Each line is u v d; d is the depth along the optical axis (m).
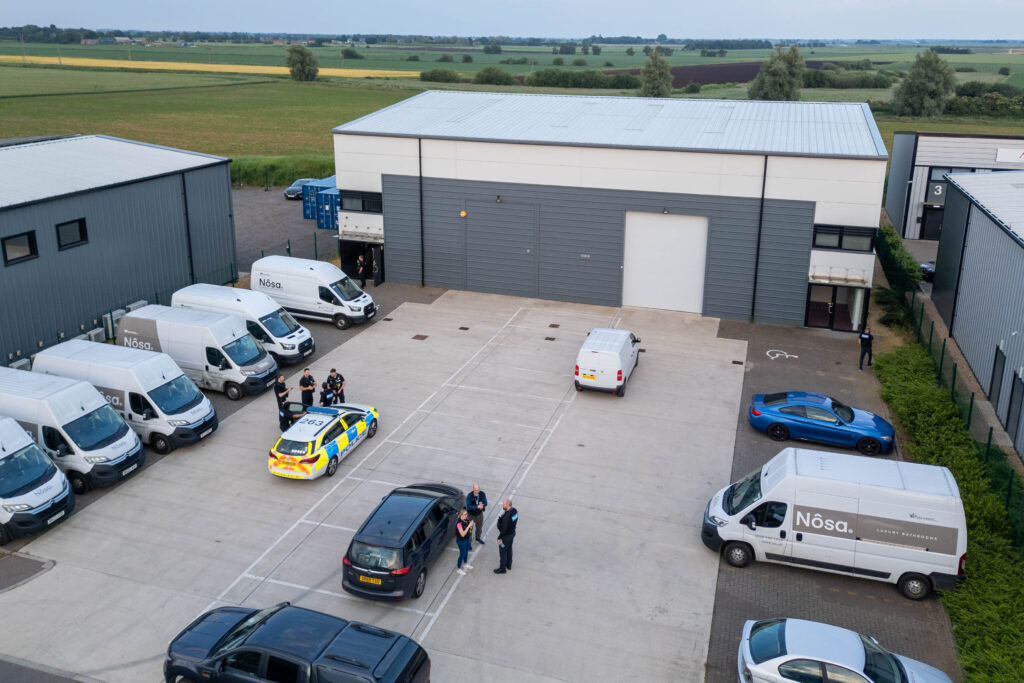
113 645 16.08
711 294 35.16
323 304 33.72
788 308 34.34
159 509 20.95
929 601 17.61
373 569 16.73
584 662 15.74
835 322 34.16
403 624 16.70
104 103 114.19
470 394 27.86
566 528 20.23
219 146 82.00
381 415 26.19
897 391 27.50
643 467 23.22
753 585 18.14
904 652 16.06
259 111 110.75
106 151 36.00
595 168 34.94
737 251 34.22
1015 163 47.25
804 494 17.81
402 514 17.86
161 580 18.12
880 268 44.19
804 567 18.48
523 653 15.95
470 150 36.34
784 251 33.56
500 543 18.28
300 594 17.69
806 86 150.50
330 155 77.38
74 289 30.42
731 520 18.50
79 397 22.06
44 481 19.91
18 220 27.70
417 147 37.03
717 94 136.12
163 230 34.41
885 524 17.31
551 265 37.09
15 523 19.12
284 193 59.12
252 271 34.75
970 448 23.45
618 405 27.19
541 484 22.25
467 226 37.66
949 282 34.31
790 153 32.16
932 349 31.42
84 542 19.53
